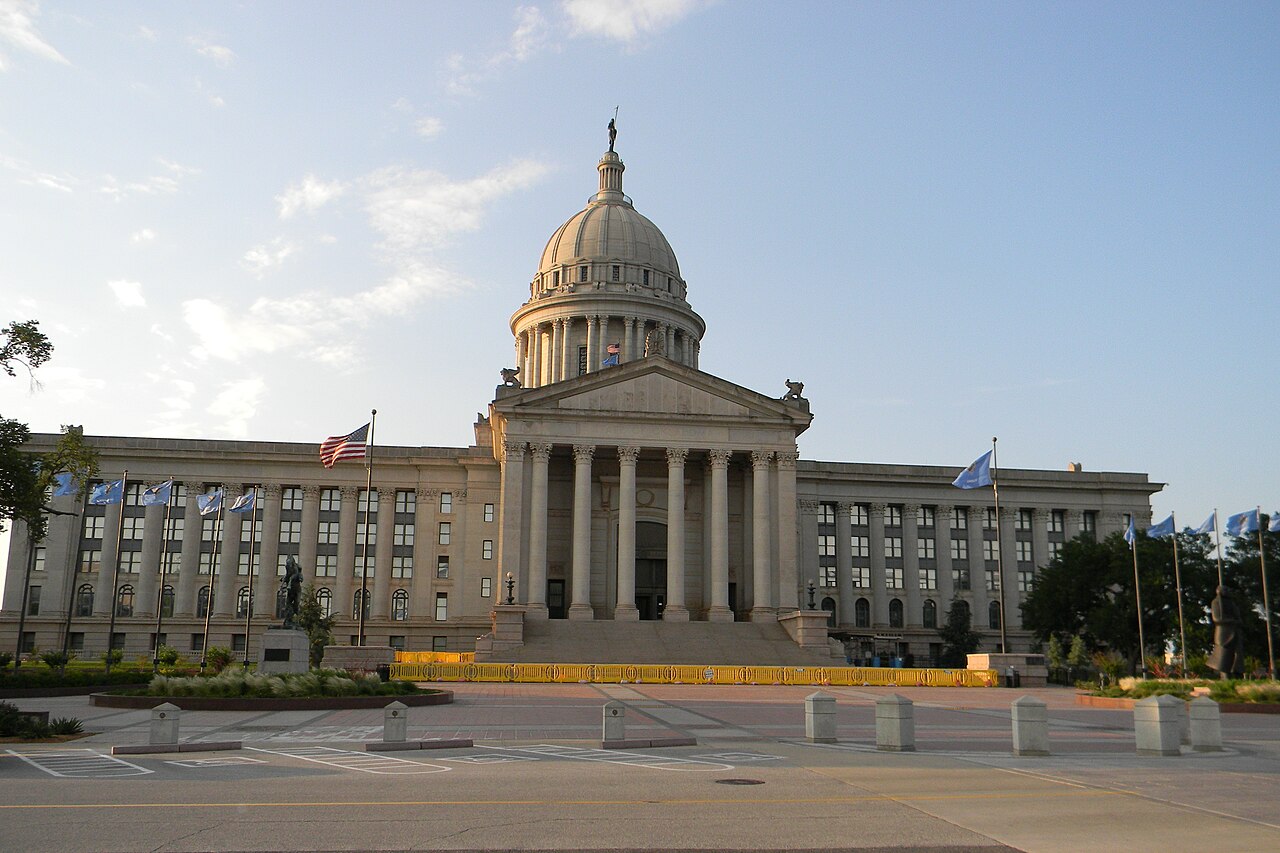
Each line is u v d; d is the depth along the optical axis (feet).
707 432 269.03
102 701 131.75
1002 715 122.31
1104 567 264.11
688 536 282.15
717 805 51.29
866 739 88.28
